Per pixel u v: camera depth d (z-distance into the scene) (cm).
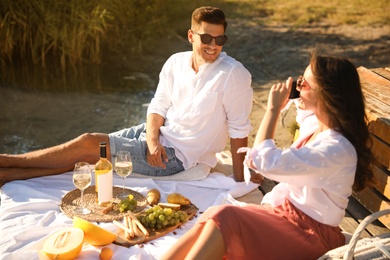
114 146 419
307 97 289
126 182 415
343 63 278
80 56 809
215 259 274
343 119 277
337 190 281
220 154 487
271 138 288
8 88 725
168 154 423
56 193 401
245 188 410
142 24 920
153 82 753
